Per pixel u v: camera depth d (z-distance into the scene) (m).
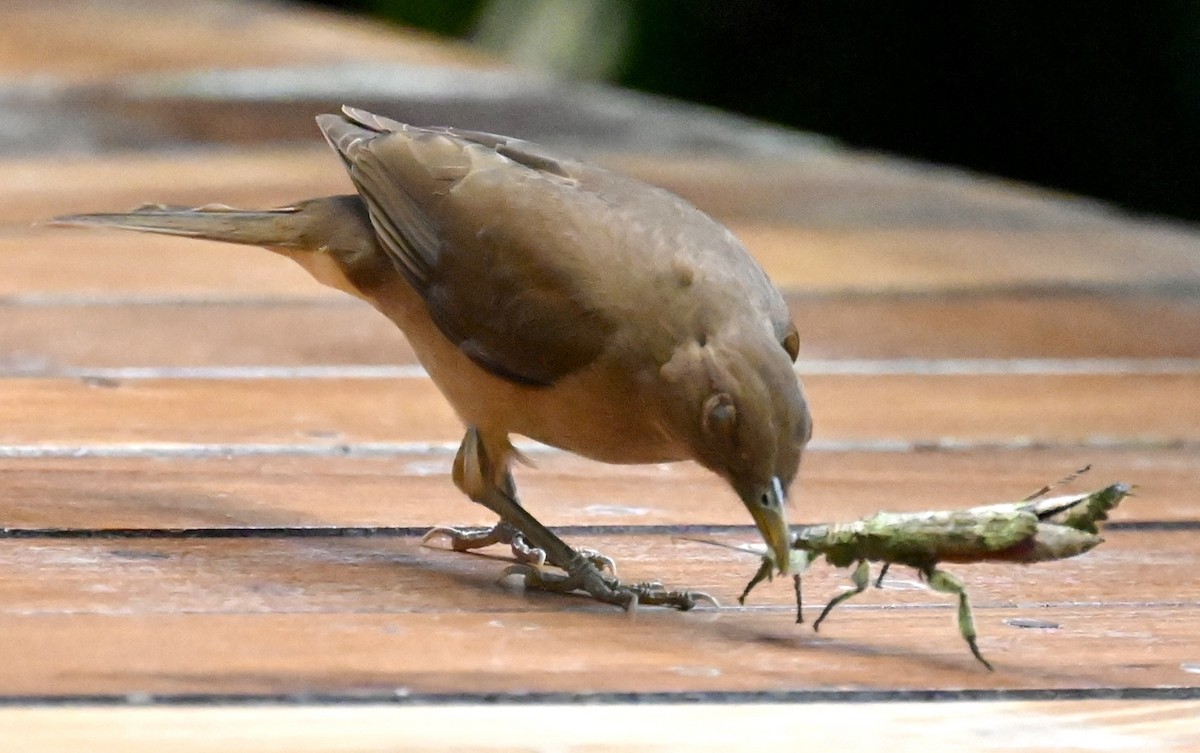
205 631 6.24
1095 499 6.36
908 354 12.04
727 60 24.19
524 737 5.39
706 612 6.90
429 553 7.59
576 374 7.04
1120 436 10.32
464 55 24.05
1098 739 5.57
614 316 6.89
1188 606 7.14
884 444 9.97
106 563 7.10
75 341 11.31
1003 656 6.38
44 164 16.69
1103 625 6.84
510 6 26.22
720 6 24.05
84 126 18.44
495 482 7.57
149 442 9.18
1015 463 9.66
